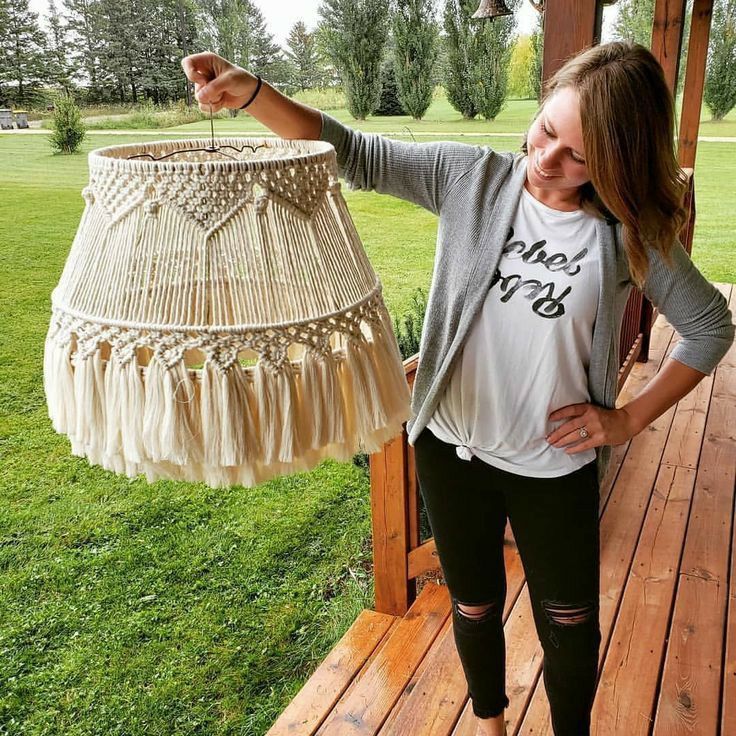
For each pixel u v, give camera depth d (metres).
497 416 1.24
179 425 0.56
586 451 1.27
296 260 0.60
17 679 2.34
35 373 3.75
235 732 2.16
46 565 2.88
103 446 0.60
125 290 0.57
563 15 1.72
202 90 0.92
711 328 1.21
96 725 2.18
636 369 3.94
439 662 1.89
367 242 4.68
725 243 7.51
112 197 0.58
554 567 1.29
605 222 1.15
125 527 3.13
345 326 0.62
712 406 3.41
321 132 1.08
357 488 3.53
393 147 1.23
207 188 0.56
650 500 2.61
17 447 3.53
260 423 0.57
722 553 2.30
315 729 1.74
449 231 1.23
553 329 1.17
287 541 3.10
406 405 0.70
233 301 0.57
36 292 3.66
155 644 2.51
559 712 1.39
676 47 3.42
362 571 2.91
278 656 2.47
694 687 1.76
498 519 1.38
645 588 2.13
